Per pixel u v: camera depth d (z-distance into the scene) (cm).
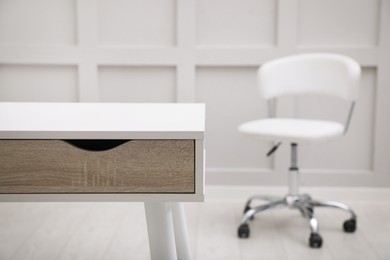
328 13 331
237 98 340
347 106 337
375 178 338
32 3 337
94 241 260
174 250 154
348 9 330
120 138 124
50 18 337
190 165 125
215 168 343
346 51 329
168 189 125
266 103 339
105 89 341
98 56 336
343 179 339
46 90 341
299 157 340
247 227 267
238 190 339
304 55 295
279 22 329
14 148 125
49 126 131
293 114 336
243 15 334
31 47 336
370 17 330
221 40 336
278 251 249
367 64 329
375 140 335
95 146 135
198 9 334
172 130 124
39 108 171
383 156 336
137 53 335
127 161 125
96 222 288
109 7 336
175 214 196
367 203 331
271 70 295
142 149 125
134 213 303
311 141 249
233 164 343
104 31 337
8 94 341
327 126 262
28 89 341
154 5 335
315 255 244
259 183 340
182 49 333
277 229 280
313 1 331
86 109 169
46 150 125
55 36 338
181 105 182
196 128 127
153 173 125
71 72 341
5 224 283
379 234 272
